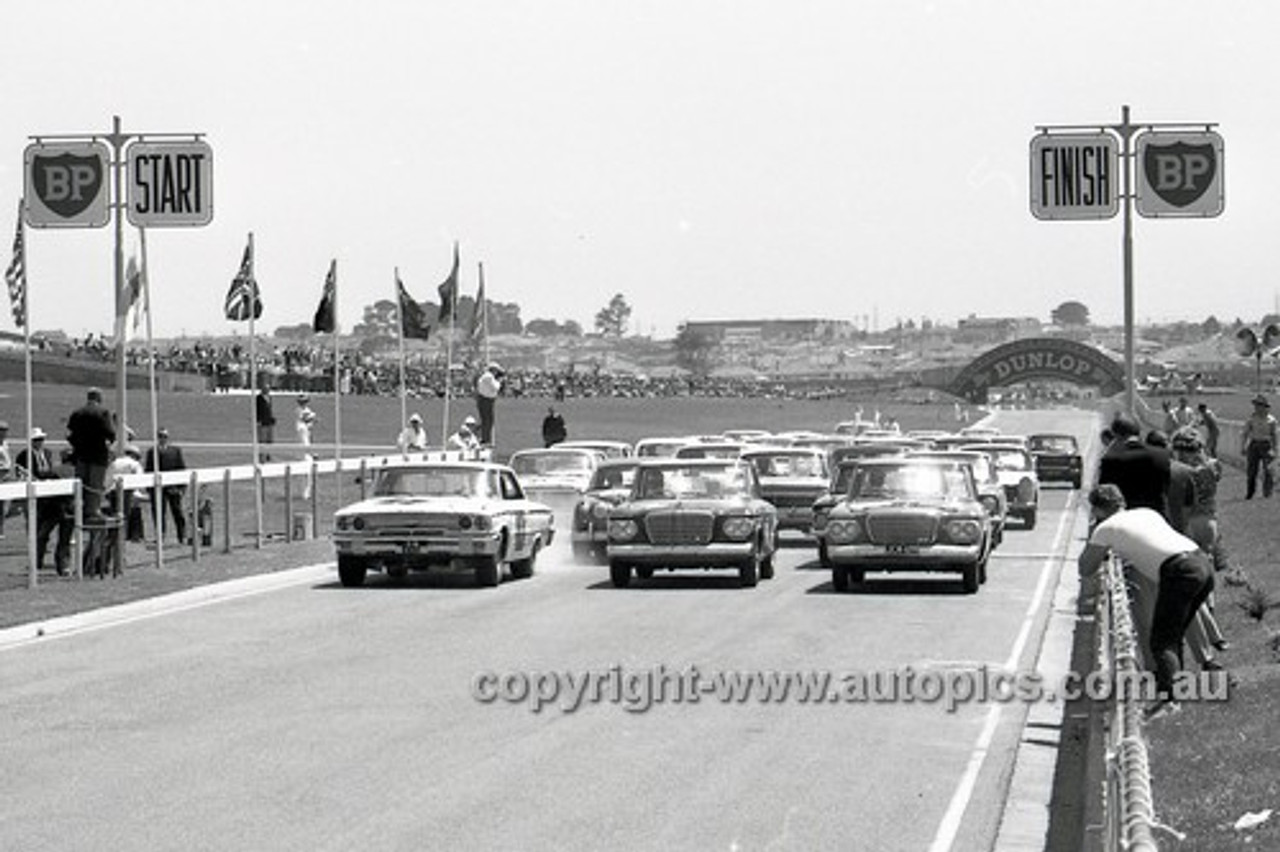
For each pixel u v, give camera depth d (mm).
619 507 66250
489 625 53062
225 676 42625
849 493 65938
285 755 32438
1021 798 29078
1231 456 144250
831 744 33750
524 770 31094
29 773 30781
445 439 127938
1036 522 104688
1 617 53406
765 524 67812
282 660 45469
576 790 29391
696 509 65250
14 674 43156
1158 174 77312
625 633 51000
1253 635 45438
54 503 68125
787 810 27969
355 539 65188
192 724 35812
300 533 84875
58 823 26828
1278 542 71000
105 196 77312
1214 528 52938
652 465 68562
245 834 26047
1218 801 26609
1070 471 142000
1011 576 69875
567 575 72188
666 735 34656
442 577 71000
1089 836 24000
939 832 26547
